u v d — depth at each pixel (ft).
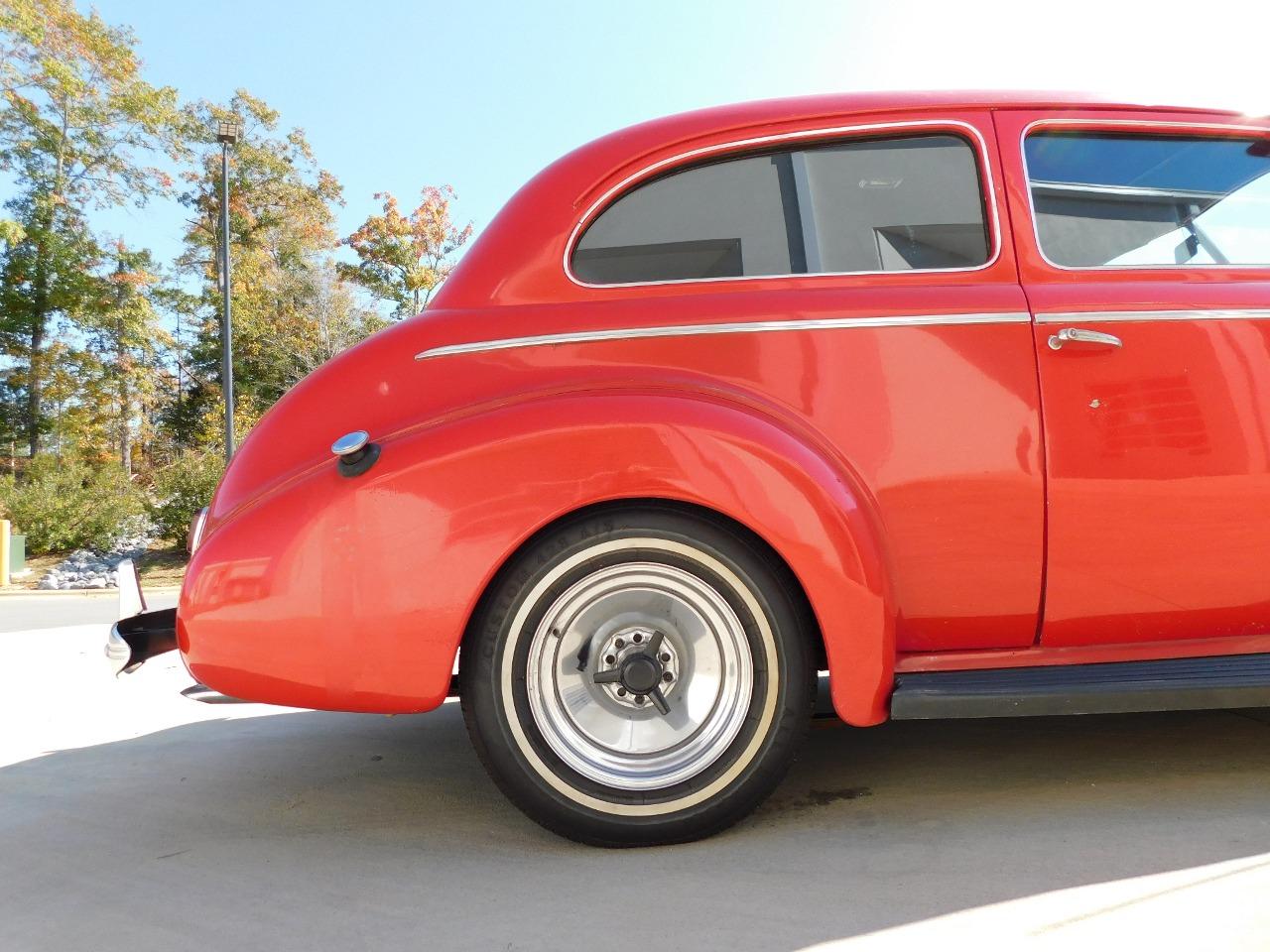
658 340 7.08
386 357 7.19
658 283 7.38
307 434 7.11
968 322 7.11
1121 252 7.59
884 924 5.17
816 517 6.47
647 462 6.46
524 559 6.59
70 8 101.55
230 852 6.97
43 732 11.12
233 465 7.26
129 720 11.65
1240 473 7.09
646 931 5.24
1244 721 9.34
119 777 9.09
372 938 5.33
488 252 7.50
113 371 111.04
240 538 6.68
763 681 6.66
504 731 6.57
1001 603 7.08
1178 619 7.22
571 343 7.11
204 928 5.58
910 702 6.59
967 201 7.63
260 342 127.44
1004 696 6.63
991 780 7.79
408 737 10.38
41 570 52.80
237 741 10.45
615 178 7.55
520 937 5.25
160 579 48.03
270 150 139.13
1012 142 7.72
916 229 7.54
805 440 6.91
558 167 7.72
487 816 7.60
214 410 115.14
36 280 105.50
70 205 107.45
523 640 6.61
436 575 6.48
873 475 6.96
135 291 111.14
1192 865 5.79
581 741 6.73
